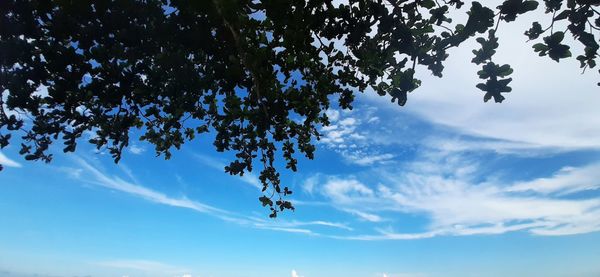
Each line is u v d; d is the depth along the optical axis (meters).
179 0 5.30
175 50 6.11
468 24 4.92
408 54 5.50
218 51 6.03
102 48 5.93
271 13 5.19
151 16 5.81
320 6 5.43
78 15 5.50
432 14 5.39
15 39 5.99
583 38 5.08
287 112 6.43
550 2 5.21
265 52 5.53
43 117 6.83
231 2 4.84
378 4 5.32
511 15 4.68
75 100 6.68
